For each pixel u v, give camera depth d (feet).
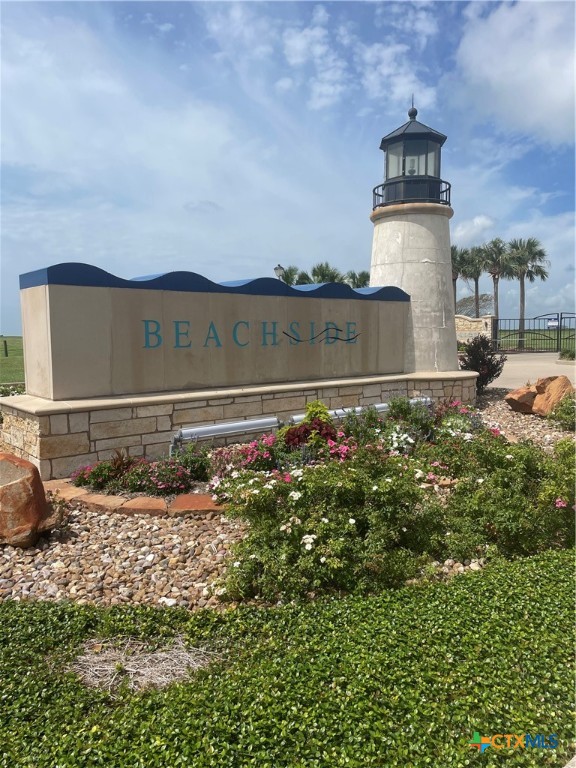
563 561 15.37
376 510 15.92
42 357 24.54
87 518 18.81
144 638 12.17
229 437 27.22
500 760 8.43
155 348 26.94
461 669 10.33
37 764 8.50
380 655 10.71
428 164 40.88
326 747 8.64
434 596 13.37
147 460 25.38
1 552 16.42
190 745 8.66
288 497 15.69
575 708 9.44
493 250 168.86
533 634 11.51
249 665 10.97
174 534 17.72
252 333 30.99
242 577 14.26
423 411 30.53
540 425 35.96
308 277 99.09
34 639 11.98
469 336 120.88
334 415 29.35
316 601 13.69
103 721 9.41
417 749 8.55
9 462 17.42
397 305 39.32
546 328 122.11
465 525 17.26
